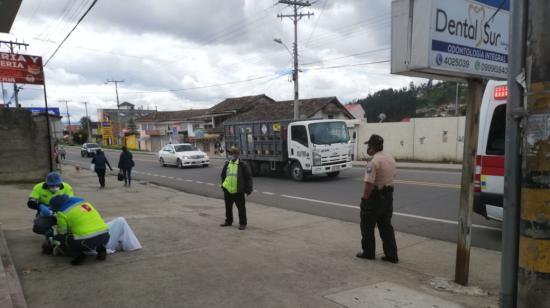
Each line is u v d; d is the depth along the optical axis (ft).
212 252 19.81
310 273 16.53
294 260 18.40
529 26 7.88
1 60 52.42
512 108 8.64
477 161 22.35
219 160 111.55
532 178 7.86
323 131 51.24
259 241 22.29
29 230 24.48
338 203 35.96
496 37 14.03
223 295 14.17
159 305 13.37
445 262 18.37
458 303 13.41
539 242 7.81
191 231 24.89
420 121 76.69
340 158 52.21
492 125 21.68
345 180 51.49
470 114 14.37
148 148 209.05
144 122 225.76
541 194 7.74
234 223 27.96
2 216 29.60
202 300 13.75
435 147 75.00
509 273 9.00
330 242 22.13
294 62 95.30
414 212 30.32
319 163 50.42
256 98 165.78
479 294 14.24
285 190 45.32
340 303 13.41
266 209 34.32
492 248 20.72
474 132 14.43
